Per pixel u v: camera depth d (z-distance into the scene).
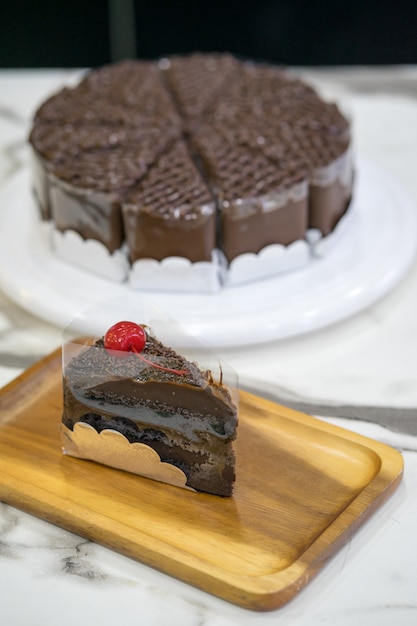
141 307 1.58
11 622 1.27
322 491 1.43
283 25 3.60
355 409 1.64
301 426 1.54
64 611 1.28
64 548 1.38
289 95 2.25
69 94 2.24
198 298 1.84
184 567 1.29
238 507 1.41
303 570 1.28
